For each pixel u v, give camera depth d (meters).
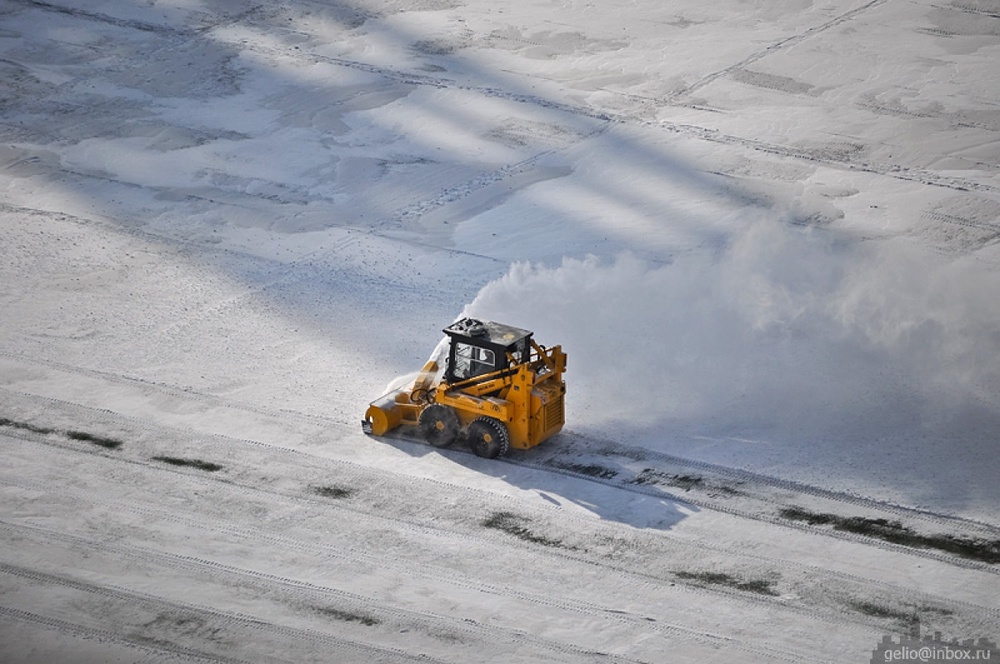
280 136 143.12
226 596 64.19
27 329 95.31
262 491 74.56
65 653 59.44
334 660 59.44
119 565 66.56
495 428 78.25
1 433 80.00
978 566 67.88
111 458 77.69
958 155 140.25
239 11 182.88
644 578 66.56
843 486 76.50
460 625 62.31
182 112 149.00
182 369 90.12
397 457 79.19
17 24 173.50
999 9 183.12
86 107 149.38
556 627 62.34
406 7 186.88
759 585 66.06
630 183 133.12
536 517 72.44
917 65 165.00
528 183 132.62
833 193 130.62
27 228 116.19
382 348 95.06
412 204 126.94
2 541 68.19
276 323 98.94
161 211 122.56
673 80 161.88
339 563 67.38
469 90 158.12
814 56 168.50
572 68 166.00
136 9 181.38
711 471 78.31
